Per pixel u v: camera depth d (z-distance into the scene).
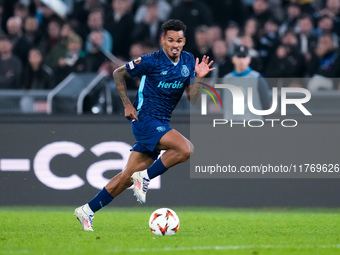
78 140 36.16
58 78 43.31
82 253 18.55
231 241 21.47
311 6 48.69
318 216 31.94
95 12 46.94
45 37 50.25
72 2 50.75
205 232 24.52
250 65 42.41
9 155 36.38
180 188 36.09
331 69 43.03
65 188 36.16
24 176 36.31
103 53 44.25
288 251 19.17
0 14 51.84
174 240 21.59
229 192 35.94
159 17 50.12
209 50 44.50
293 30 44.44
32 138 36.28
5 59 42.69
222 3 49.94
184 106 36.25
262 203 35.84
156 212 23.30
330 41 43.41
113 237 22.44
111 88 37.88
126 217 31.36
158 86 23.16
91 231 24.45
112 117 36.16
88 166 36.06
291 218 30.89
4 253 18.58
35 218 30.56
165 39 22.77
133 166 23.75
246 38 42.59
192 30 47.09
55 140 36.25
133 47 43.97
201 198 35.97
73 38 43.59
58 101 37.25
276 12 49.53
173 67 23.12
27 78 42.22
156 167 22.81
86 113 36.59
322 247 20.05
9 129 36.34
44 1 49.03
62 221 29.14
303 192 35.75
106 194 24.08
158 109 23.31
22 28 49.44
